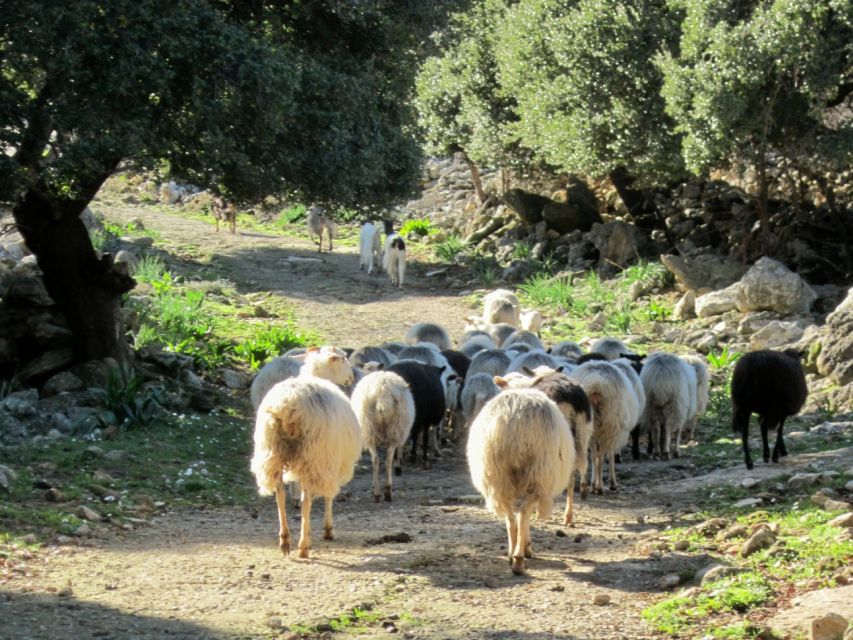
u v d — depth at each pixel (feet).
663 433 51.34
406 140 61.67
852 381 58.85
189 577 26.07
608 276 97.45
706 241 98.12
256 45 47.11
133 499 35.22
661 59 79.92
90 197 53.06
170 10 45.03
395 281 101.96
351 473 29.45
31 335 55.57
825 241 88.12
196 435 47.70
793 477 36.29
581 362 46.60
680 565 26.94
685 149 77.97
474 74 111.24
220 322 80.43
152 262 95.40
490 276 100.94
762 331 72.33
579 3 93.40
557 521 33.83
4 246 82.69
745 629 20.57
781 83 76.54
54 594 24.00
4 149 44.83
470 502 37.83
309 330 81.71
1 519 30.35
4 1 42.83
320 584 25.57
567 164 91.50
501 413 26.04
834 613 19.90
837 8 71.26
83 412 47.44
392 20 60.23
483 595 24.64
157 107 46.80
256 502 37.60
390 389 38.27
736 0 79.00
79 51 44.04
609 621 22.53
